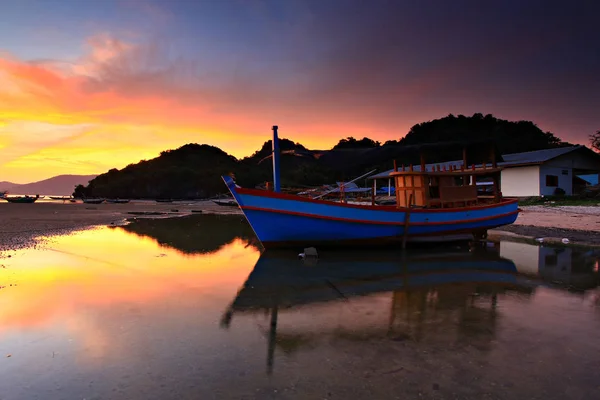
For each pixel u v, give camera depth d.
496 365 4.17
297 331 5.30
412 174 13.51
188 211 41.81
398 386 3.72
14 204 62.41
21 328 5.41
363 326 5.49
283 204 11.67
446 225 13.32
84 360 4.37
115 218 29.14
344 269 9.77
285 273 9.27
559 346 4.68
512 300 6.79
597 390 3.64
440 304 6.58
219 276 8.90
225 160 137.00
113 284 8.02
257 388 3.71
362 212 12.21
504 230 17.28
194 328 5.43
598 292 7.34
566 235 15.27
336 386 3.73
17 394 3.64
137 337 5.07
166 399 3.53
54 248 13.03
